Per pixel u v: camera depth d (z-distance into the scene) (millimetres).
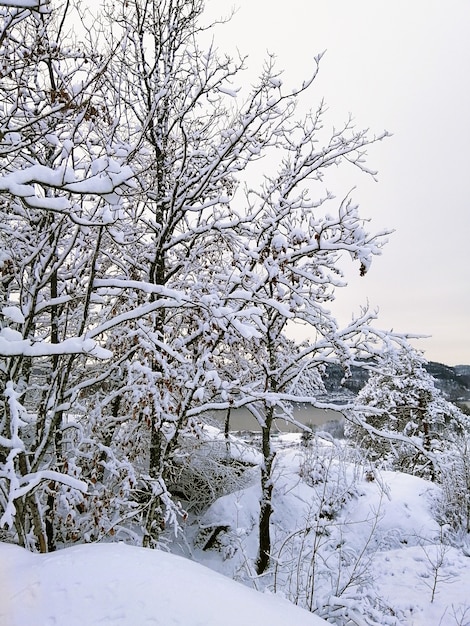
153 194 8125
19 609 2506
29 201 3332
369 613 6953
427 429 20766
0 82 4891
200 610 2420
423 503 13391
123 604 2451
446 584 8852
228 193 8250
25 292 5723
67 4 5125
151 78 7832
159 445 7977
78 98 4621
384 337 7680
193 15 7922
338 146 8312
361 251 7090
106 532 5914
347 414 7996
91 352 4066
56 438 6988
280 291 8141
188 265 8391
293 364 9758
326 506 9781
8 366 5141
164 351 7055
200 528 10703
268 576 8523
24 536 5141
